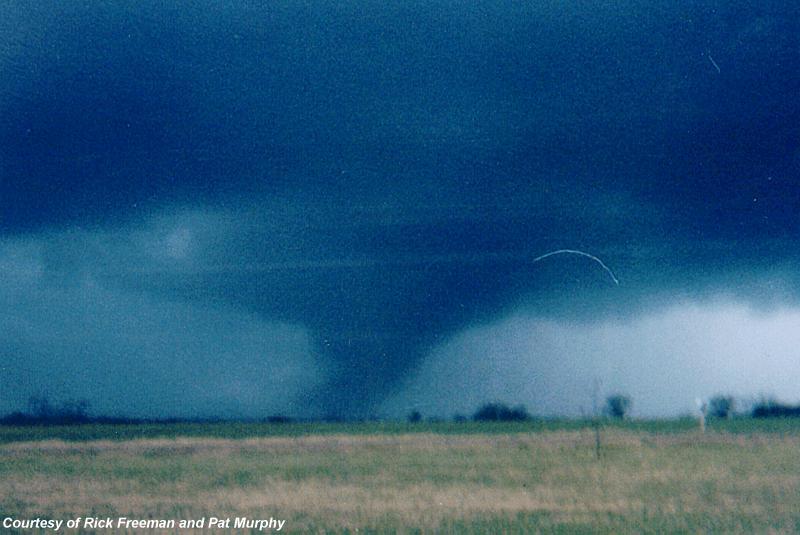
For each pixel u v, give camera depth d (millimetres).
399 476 20094
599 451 23594
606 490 18141
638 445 24812
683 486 18500
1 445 27703
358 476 20172
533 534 14477
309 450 25188
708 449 23906
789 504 16625
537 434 27984
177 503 17281
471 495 17625
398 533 14617
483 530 14703
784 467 20766
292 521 15586
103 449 26172
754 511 16062
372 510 16297
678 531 14633
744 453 23078
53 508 17125
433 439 27328
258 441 27375
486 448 24719
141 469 21906
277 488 18734
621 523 15180
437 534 14547
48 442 28078
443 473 20453
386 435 28812
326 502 17125
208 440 28188
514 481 19219
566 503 16875
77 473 21391
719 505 16641
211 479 20188
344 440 27531
